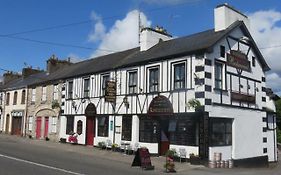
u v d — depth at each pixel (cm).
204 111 1794
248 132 2105
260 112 2242
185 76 1909
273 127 2462
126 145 2153
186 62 1912
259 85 2267
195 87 1850
